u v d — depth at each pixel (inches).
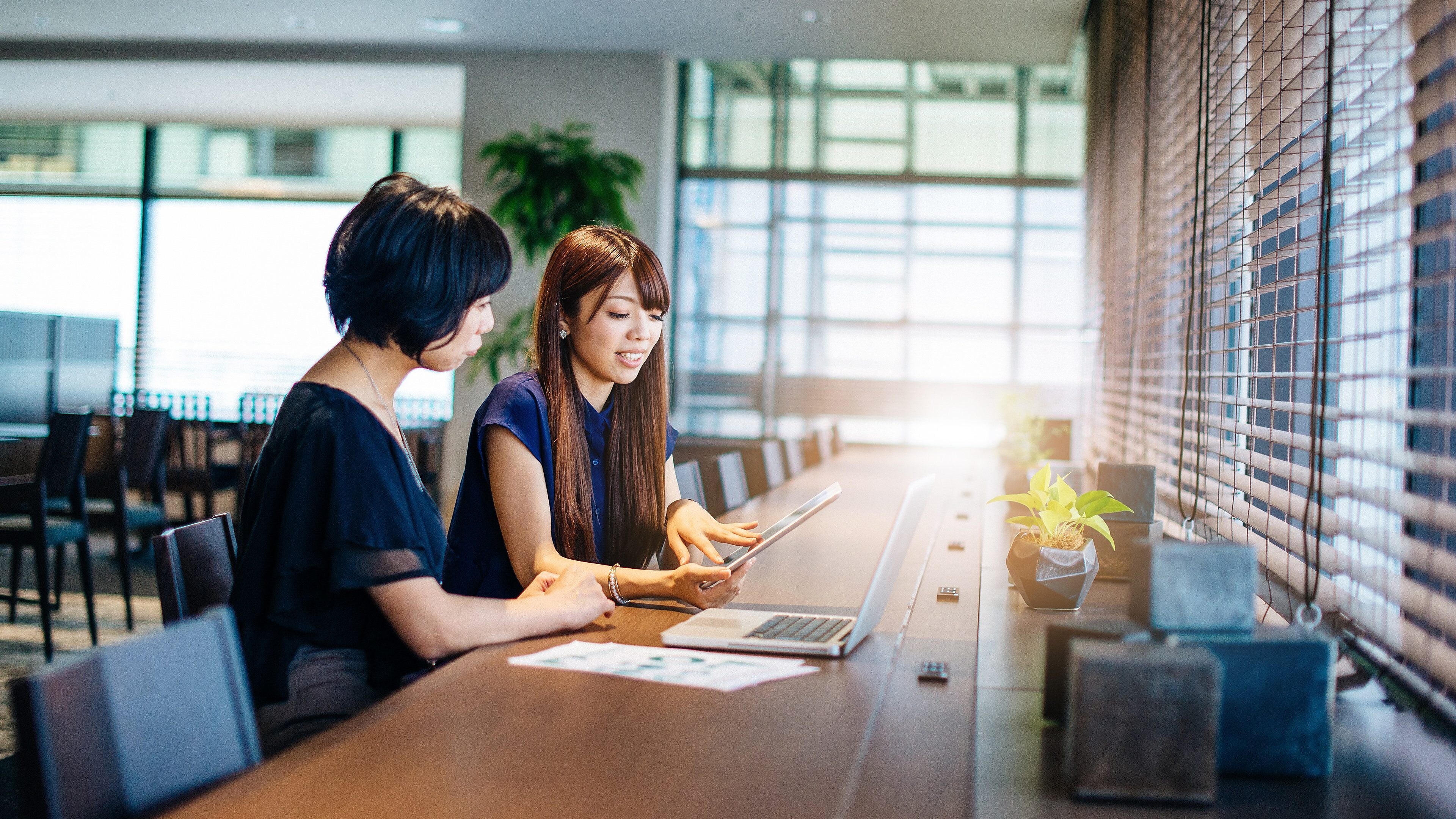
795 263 315.3
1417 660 42.5
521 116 304.0
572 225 266.8
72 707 27.3
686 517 71.1
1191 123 93.4
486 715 40.4
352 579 50.0
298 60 307.4
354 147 382.6
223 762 33.1
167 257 388.8
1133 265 132.7
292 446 52.0
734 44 290.0
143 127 387.5
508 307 295.3
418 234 52.8
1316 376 54.0
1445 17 42.2
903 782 33.8
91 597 158.4
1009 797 32.6
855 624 51.1
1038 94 307.6
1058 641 39.9
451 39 295.0
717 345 317.1
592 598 56.9
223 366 384.8
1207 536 77.8
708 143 317.4
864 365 314.0
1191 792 32.0
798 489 142.1
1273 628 37.4
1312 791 33.6
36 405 298.7
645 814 30.8
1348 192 53.8
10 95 353.7
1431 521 40.8
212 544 58.9
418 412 358.0
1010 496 63.7
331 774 33.7
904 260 312.3
